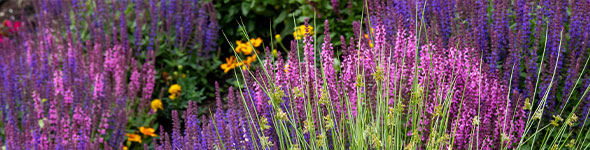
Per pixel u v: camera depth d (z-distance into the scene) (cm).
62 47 552
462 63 346
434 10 423
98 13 594
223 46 615
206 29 582
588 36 374
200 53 569
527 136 361
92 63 514
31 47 553
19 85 498
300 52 466
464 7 414
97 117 469
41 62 538
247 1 593
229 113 384
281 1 570
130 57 547
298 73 345
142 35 586
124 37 553
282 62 347
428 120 336
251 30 597
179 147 394
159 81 561
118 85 495
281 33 571
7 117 500
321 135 270
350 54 354
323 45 356
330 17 530
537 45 371
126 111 496
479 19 400
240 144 358
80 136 446
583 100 357
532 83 374
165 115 528
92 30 585
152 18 570
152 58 525
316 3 527
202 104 544
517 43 370
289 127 350
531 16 405
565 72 382
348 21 515
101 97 495
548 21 392
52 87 498
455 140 340
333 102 341
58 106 470
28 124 452
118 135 459
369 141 272
